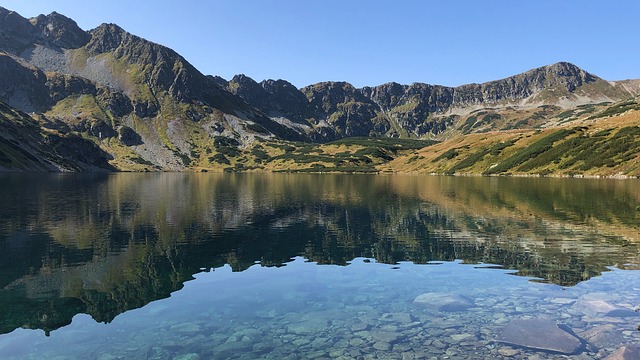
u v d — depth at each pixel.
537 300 20.97
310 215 58.84
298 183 150.88
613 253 32.44
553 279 25.11
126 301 21.89
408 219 54.38
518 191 98.81
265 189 114.38
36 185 113.00
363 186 129.88
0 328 18.06
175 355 15.15
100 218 54.06
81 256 32.94
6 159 189.38
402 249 35.69
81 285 24.97
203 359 14.79
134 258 32.38
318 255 33.62
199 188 116.00
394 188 118.50
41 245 37.06
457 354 14.76
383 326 17.78
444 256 32.59
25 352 15.51
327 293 23.11
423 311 19.70
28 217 54.28
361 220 53.81
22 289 24.09
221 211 62.94
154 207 67.00
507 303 20.58
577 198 78.00
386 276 26.81
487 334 16.61
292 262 31.23
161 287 24.58
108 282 25.66
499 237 40.28
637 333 16.09
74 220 52.12
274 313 19.80
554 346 15.02
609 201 71.69
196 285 24.98
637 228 44.31
